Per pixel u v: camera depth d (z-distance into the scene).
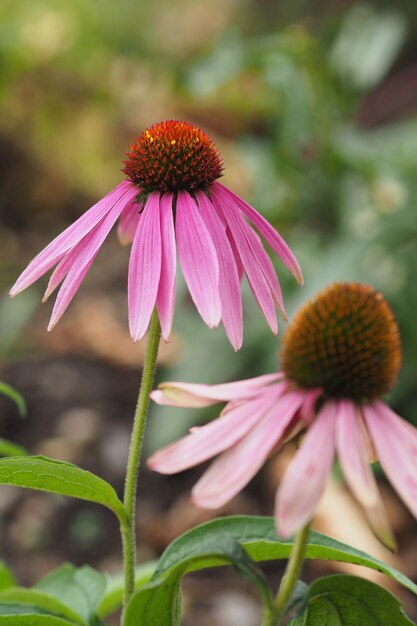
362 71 1.20
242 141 1.33
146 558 0.99
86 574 0.59
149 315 0.47
